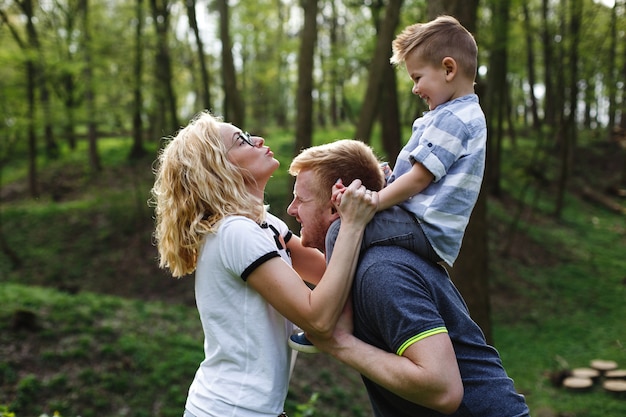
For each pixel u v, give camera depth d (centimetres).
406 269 159
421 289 158
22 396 738
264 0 2008
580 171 2339
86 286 1339
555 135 2348
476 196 166
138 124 2036
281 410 172
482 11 1428
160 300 1259
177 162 174
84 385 779
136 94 1700
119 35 1648
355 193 162
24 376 774
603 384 952
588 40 1698
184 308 1146
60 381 773
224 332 170
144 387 798
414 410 167
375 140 2070
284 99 2842
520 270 1519
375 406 181
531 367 1057
